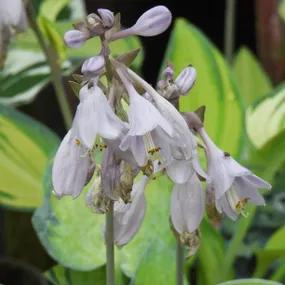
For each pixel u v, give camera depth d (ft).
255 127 3.16
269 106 3.21
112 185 1.83
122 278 2.63
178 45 3.11
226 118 3.05
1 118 3.09
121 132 1.79
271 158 3.02
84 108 1.79
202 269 2.89
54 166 1.85
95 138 1.77
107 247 2.04
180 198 1.98
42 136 3.11
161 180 2.68
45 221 2.63
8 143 3.12
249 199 1.98
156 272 2.46
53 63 3.07
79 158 1.84
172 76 2.00
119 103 1.86
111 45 3.31
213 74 3.08
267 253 2.97
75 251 2.61
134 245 2.66
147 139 1.81
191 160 1.90
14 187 3.13
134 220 2.05
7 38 2.60
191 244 2.01
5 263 3.36
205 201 1.99
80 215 2.65
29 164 3.13
